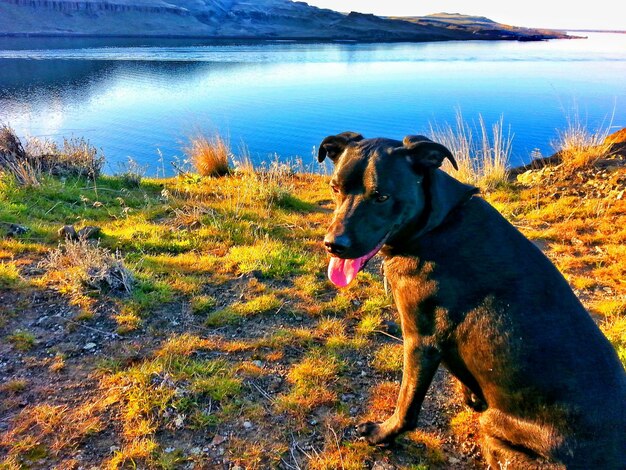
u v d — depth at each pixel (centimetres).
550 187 747
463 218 248
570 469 211
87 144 891
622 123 1711
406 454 283
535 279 235
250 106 2591
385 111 2264
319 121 2117
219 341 374
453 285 240
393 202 240
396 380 342
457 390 339
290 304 434
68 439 275
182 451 273
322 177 958
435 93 2833
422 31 18175
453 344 248
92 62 5169
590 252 559
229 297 441
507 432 238
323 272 498
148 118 2288
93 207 675
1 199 623
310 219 666
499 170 807
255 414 302
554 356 220
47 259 479
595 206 659
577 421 212
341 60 6266
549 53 8194
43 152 844
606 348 229
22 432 280
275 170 874
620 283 484
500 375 232
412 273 249
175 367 337
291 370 345
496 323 231
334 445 283
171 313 409
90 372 332
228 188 800
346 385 334
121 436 280
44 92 3075
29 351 351
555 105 2216
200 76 4116
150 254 522
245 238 576
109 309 404
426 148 240
